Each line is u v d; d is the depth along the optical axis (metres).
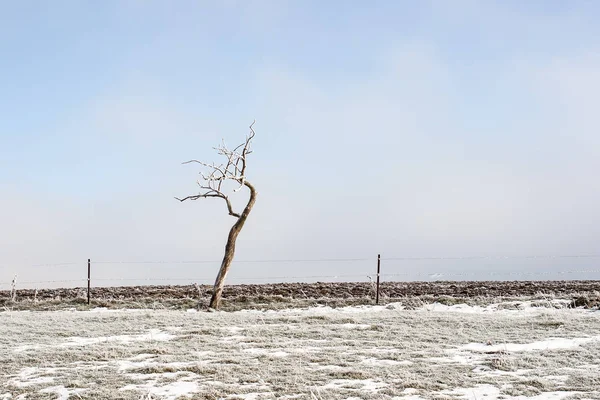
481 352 14.32
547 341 15.64
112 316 21.36
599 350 14.18
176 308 27.28
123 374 12.33
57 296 30.22
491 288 31.25
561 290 29.11
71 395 10.94
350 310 25.03
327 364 13.14
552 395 10.64
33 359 13.73
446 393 10.81
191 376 12.13
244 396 10.77
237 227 28.34
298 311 24.31
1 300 29.94
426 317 20.12
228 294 30.92
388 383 11.48
